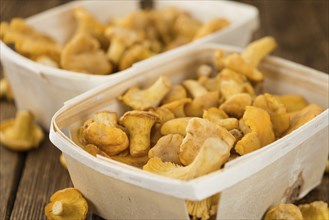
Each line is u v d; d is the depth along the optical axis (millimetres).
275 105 506
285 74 577
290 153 452
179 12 748
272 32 843
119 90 534
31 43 634
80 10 717
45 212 471
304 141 459
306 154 479
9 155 600
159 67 577
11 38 643
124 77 537
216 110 507
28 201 532
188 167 414
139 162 480
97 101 514
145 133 487
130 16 710
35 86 598
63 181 560
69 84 557
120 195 439
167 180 388
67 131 493
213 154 408
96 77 543
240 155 451
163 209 419
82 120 505
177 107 531
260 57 582
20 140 597
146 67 561
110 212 467
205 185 384
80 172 458
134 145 480
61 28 733
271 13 903
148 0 864
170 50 647
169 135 472
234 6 731
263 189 449
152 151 465
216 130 440
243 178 405
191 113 538
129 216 451
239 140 459
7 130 615
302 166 486
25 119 597
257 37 827
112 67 632
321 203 480
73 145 435
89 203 481
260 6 928
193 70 618
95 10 765
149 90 542
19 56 595
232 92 540
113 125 492
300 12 904
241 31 680
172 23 729
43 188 550
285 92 584
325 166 534
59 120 479
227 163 394
